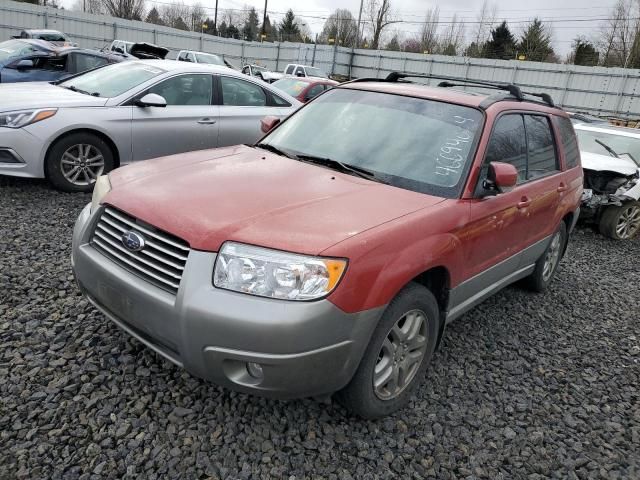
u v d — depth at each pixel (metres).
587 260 6.91
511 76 32.00
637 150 8.84
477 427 3.06
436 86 4.44
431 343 3.14
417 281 3.17
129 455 2.49
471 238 3.25
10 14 29.16
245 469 2.50
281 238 2.44
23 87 6.79
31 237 4.82
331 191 3.02
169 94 6.78
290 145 3.86
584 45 54.50
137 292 2.57
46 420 2.63
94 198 3.15
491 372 3.66
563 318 4.76
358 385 2.70
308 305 2.35
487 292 3.87
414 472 2.65
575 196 4.98
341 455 2.68
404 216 2.82
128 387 2.95
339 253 2.42
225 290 2.39
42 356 3.11
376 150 3.55
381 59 36.25
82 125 6.08
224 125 7.16
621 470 2.88
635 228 8.41
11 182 6.39
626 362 4.09
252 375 2.49
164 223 2.57
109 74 7.14
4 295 3.73
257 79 7.68
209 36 36.25
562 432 3.13
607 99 29.14
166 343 2.54
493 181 3.28
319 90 14.18
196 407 2.86
